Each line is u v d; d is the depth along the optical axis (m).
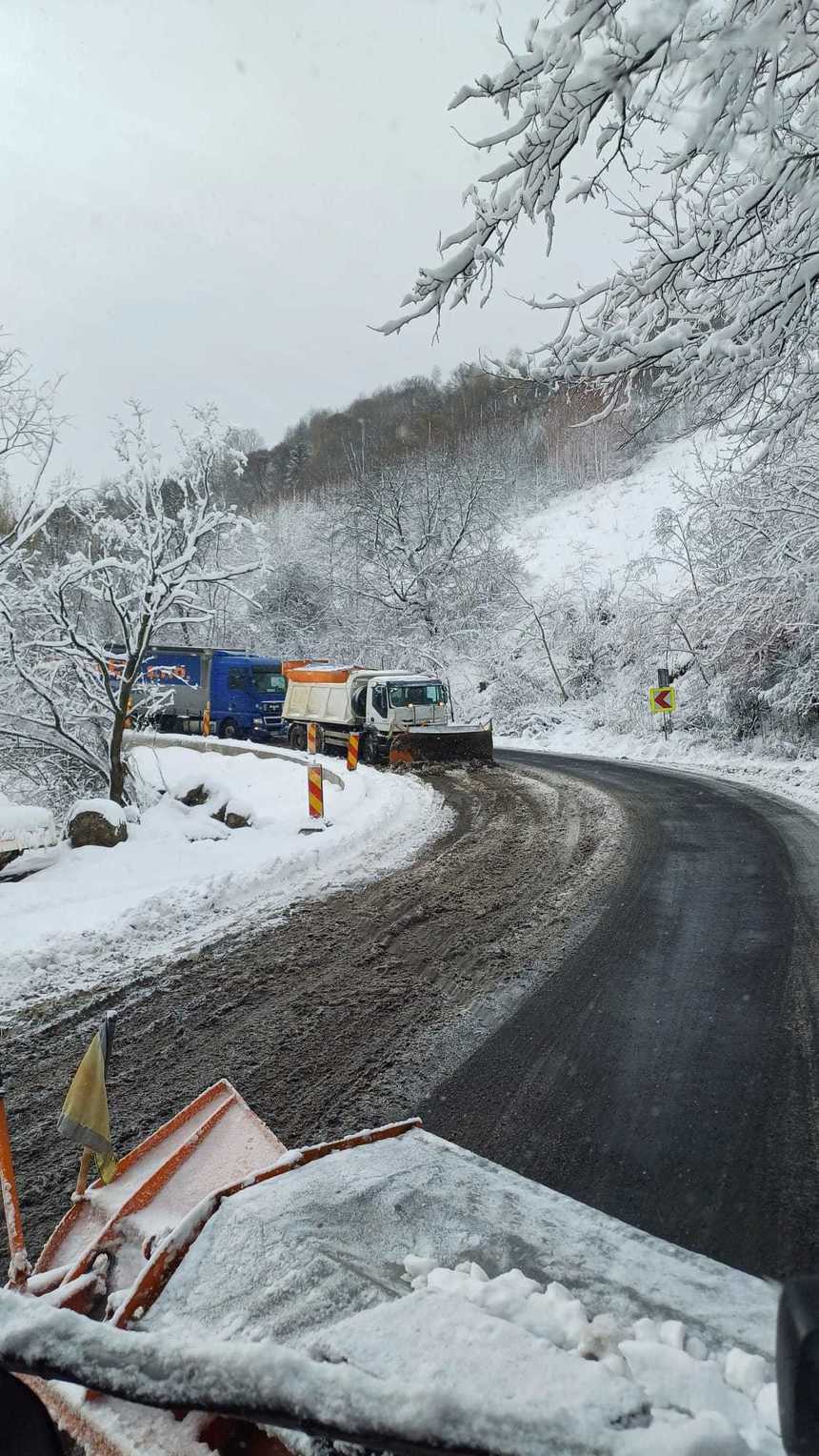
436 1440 1.17
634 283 6.13
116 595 13.76
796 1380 1.05
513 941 7.87
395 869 10.75
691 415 7.80
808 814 13.67
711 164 5.31
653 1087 5.10
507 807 15.17
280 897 9.52
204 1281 2.03
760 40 4.34
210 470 13.57
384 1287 1.90
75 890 9.48
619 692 28.81
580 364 6.33
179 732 34.12
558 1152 4.44
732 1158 4.32
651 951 7.49
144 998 6.72
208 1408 1.25
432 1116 4.85
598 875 10.16
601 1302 1.97
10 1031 6.16
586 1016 6.18
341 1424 1.19
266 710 32.41
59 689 14.12
